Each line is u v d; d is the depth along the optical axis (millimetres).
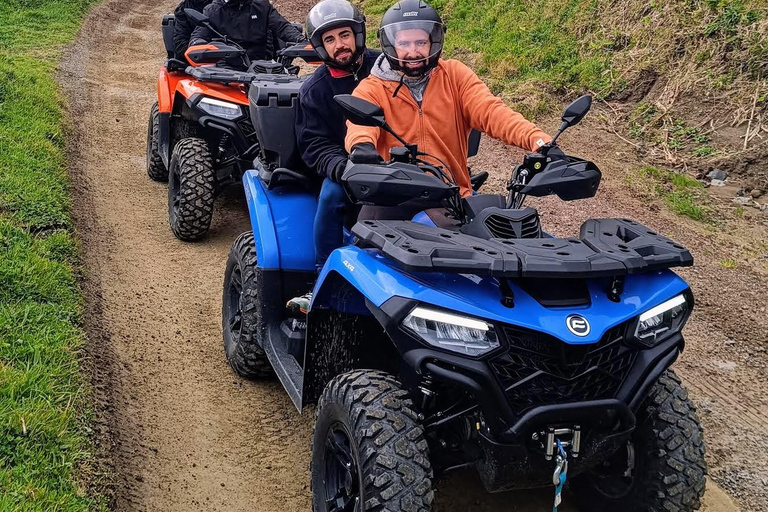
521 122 3402
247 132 6359
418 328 2490
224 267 5898
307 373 3354
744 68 8070
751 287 5430
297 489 3496
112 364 4316
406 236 2705
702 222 6441
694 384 4387
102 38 16422
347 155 3791
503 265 2461
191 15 7273
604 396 2605
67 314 4488
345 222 3787
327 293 3129
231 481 3521
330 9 3836
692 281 5504
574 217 6473
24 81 9938
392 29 3273
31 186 6234
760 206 6656
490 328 2500
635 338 2607
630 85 8867
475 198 3049
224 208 7215
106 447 3527
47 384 3666
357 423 2609
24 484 2992
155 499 3344
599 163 7586
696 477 2750
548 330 2479
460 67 3598
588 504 3244
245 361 4223
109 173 7977
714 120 7855
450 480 3502
